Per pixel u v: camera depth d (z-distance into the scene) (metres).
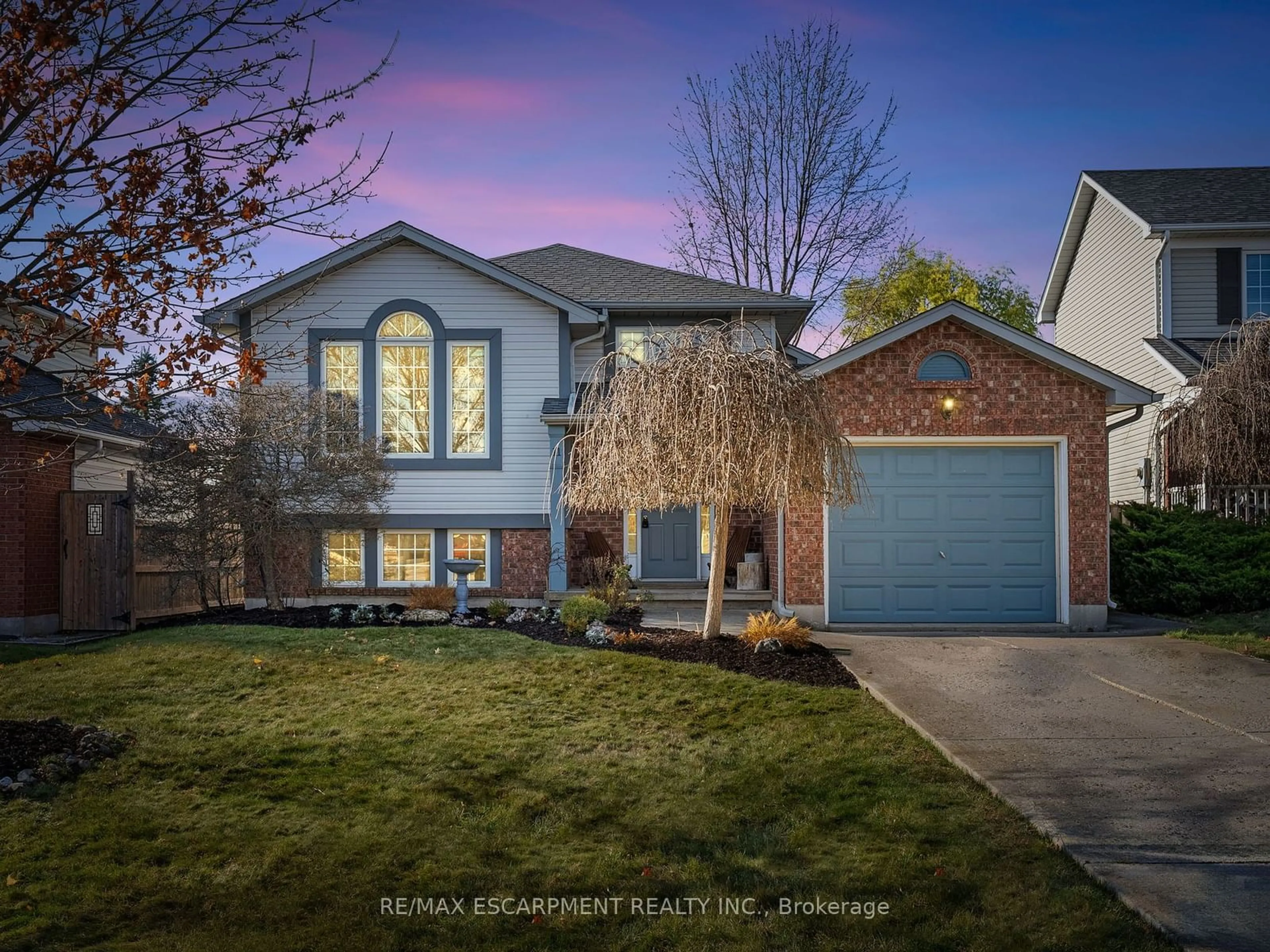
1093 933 4.19
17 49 5.16
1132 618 13.80
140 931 4.36
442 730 7.50
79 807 5.84
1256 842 5.09
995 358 12.60
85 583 13.29
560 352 15.71
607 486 10.22
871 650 10.64
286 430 13.26
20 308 5.91
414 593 14.26
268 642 10.74
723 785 6.33
